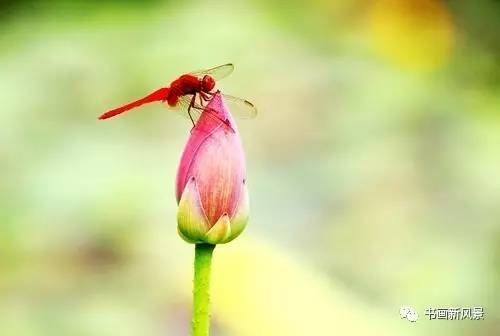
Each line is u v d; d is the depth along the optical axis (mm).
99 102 1611
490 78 1661
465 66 1707
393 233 1229
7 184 1337
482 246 1200
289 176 1340
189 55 1743
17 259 1187
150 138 1478
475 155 1350
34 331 1080
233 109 712
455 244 1201
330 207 1276
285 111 1532
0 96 1607
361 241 1222
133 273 1177
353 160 1355
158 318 1105
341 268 1186
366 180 1315
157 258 1195
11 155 1396
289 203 1283
